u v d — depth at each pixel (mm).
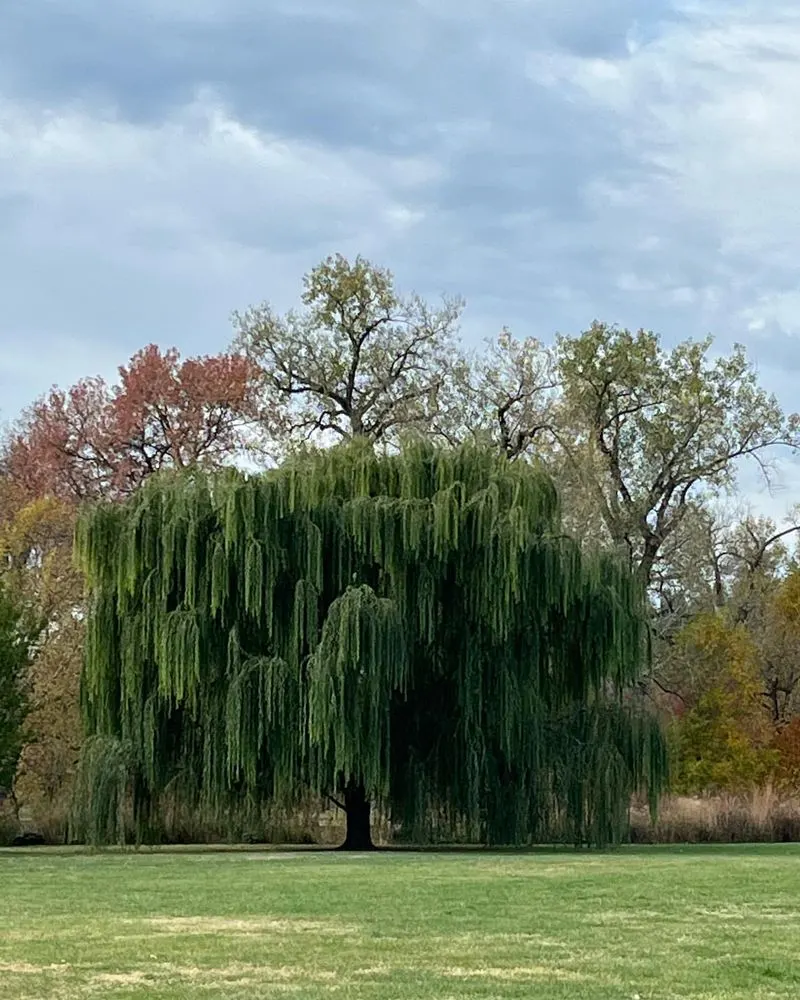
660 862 27422
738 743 53562
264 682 31953
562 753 34250
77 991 11086
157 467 62594
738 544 72000
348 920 16188
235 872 24734
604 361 58219
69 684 43719
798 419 59281
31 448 62500
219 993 10977
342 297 59250
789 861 27781
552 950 13445
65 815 41469
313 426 59938
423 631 32906
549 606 33594
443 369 58438
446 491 33125
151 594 33188
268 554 32469
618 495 58656
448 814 33750
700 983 11477
